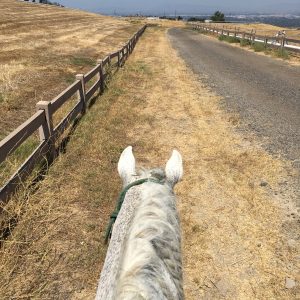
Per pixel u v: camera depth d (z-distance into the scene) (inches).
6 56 677.9
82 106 353.7
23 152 241.9
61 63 665.6
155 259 54.0
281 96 478.0
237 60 858.1
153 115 382.3
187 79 595.2
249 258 167.9
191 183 235.3
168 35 1800.0
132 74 604.4
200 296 146.8
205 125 354.3
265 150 290.0
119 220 71.8
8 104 370.6
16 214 179.0
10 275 147.7
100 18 2832.2
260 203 211.6
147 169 95.3
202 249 172.9
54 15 2233.0
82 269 155.8
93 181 227.5
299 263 164.7
